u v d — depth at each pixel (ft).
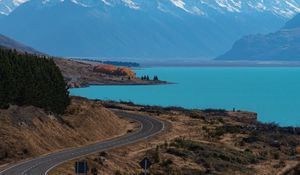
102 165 298.76
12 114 357.20
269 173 344.90
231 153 384.27
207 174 319.47
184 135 444.14
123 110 623.77
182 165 332.60
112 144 379.76
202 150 378.12
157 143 392.27
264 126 556.92
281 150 427.74
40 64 419.54
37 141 344.08
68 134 384.47
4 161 300.40
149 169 310.86
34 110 379.96
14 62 388.98
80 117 428.56
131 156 339.77
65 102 433.89
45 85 403.75
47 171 269.03
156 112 607.78
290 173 344.69
